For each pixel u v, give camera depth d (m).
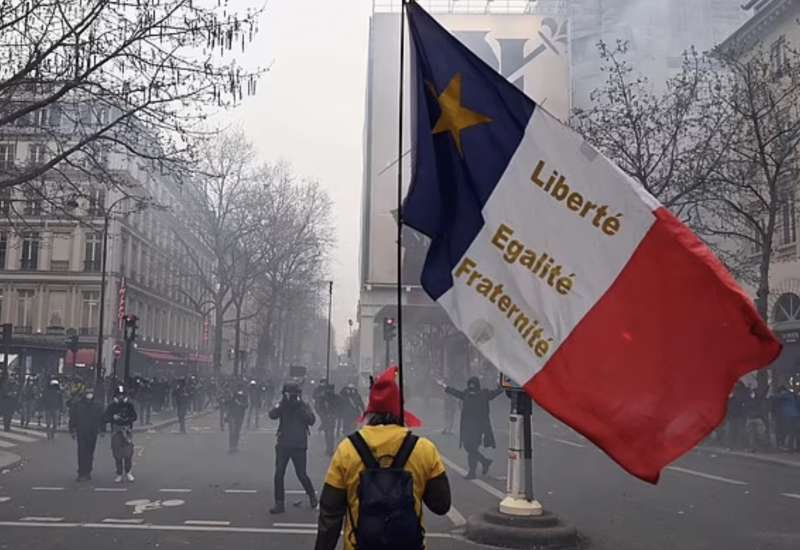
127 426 13.34
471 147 4.77
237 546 8.12
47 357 42.25
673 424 3.96
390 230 38.81
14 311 52.50
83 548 7.96
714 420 3.90
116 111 17.36
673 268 4.15
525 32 38.84
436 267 4.74
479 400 14.08
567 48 38.56
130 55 14.28
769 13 28.20
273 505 10.70
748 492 12.65
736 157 26.56
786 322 28.59
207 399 41.94
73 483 12.95
